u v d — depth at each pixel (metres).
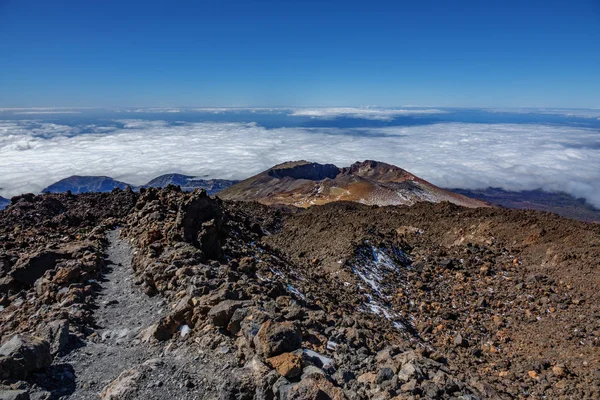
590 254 25.62
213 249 18.83
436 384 9.47
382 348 12.11
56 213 29.58
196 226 19.98
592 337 17.25
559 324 19.16
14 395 8.38
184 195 25.88
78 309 13.85
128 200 32.66
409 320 21.12
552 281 24.20
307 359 9.62
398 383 9.41
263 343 9.58
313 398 7.96
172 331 12.09
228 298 12.57
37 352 9.95
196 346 10.86
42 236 22.89
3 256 18.11
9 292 16.19
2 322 14.18
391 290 24.89
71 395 9.42
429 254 31.22
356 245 29.12
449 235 35.88
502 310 22.12
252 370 9.15
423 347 16.72
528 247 30.12
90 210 29.52
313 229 38.66
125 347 11.79
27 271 16.97
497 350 18.02
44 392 9.16
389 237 33.59
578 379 14.28
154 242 18.94
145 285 15.77
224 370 9.51
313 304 16.52
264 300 13.16
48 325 12.15
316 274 24.77
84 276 16.41
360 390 9.12
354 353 11.07
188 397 8.85
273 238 38.56
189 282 14.34
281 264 22.47
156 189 28.53
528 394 13.70
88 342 12.10
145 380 9.46
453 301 23.67
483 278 26.52
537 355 17.02
